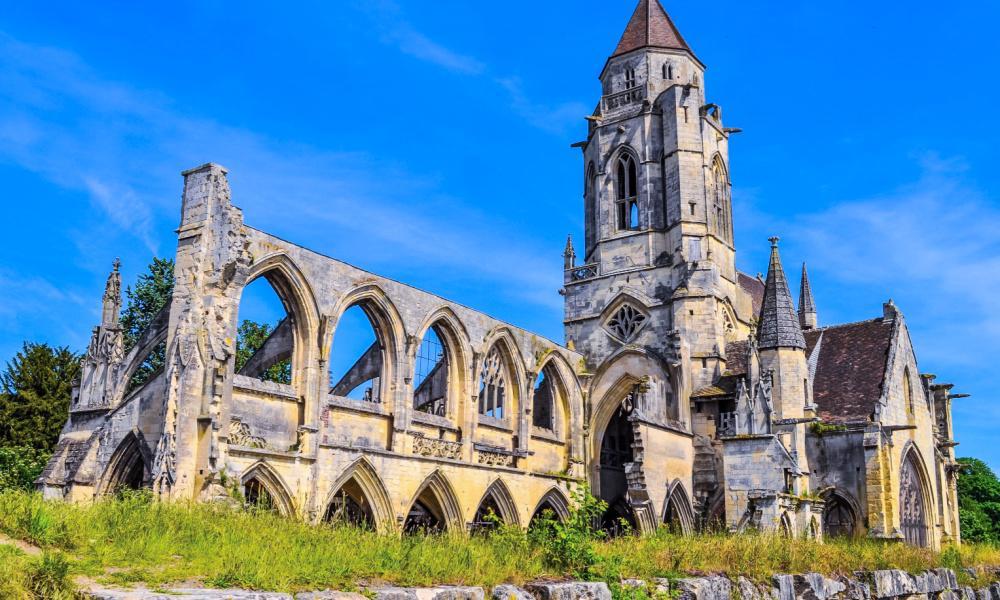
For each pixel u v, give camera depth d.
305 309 46.53
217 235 42.28
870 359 64.94
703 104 76.38
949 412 75.06
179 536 21.03
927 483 65.75
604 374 70.06
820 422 60.81
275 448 44.31
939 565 43.25
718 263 71.00
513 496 58.34
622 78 76.88
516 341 62.25
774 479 55.38
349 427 48.69
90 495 41.53
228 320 42.03
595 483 67.88
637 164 73.62
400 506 49.50
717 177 74.75
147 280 71.00
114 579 17.17
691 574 27.06
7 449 56.38
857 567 35.47
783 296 62.38
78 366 65.75
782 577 29.69
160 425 40.78
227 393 40.94
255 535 22.30
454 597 19.45
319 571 19.23
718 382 65.56
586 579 23.70
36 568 16.70
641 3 78.50
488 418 60.00
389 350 51.97
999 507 107.38
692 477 64.25
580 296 73.31
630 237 72.12
